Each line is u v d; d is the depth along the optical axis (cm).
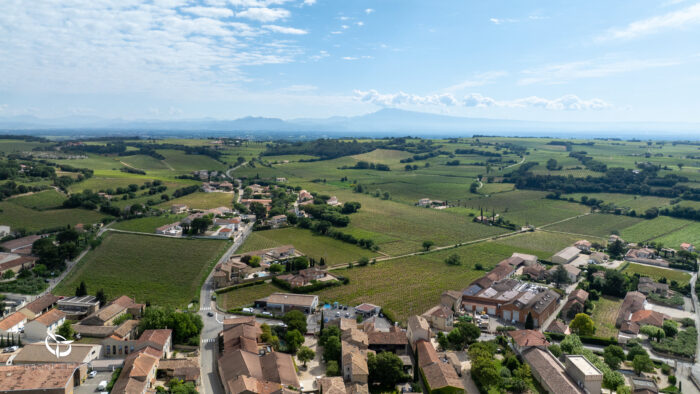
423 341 14538
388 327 16275
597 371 12506
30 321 14938
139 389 11219
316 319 17288
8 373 11431
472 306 18875
